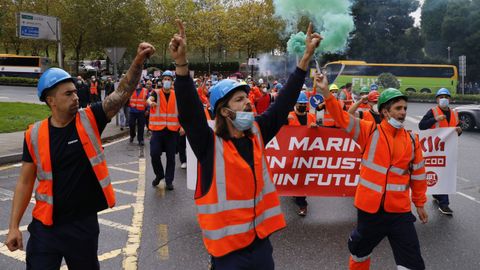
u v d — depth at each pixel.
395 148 3.81
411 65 38.97
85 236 3.13
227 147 2.75
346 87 15.11
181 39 2.69
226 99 2.77
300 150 6.56
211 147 2.76
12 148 11.21
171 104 7.95
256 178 2.74
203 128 2.77
